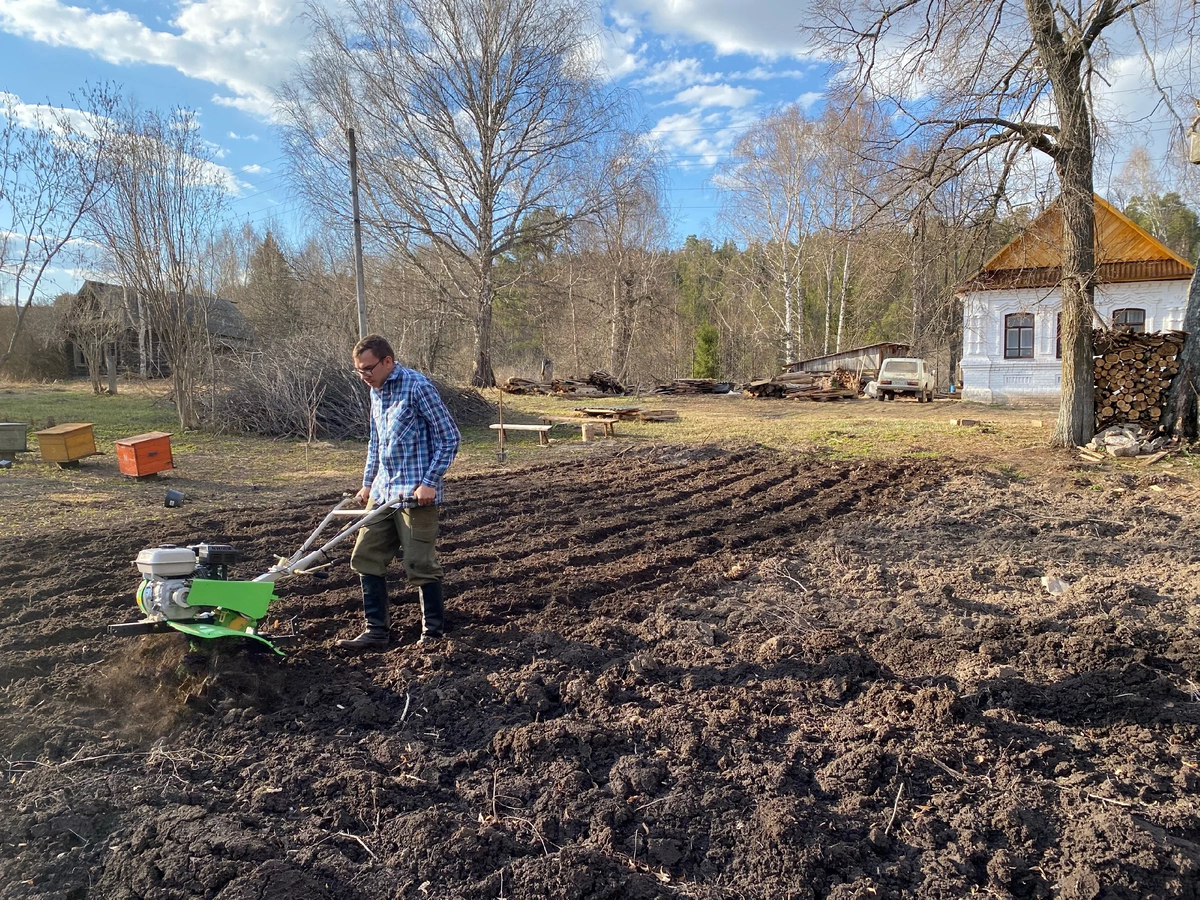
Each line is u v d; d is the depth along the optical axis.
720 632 4.79
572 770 3.20
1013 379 23.66
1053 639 4.34
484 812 2.96
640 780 3.11
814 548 6.72
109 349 26.95
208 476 10.50
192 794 3.00
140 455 9.88
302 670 4.16
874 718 3.67
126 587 5.42
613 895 2.52
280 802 2.98
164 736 3.44
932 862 2.66
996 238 11.90
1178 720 3.54
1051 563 6.18
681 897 2.52
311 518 7.76
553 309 38.53
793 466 11.05
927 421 16.86
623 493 9.39
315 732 3.51
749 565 6.23
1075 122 10.38
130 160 14.41
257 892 2.38
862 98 11.88
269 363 15.66
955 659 4.25
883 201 11.82
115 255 14.80
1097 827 2.78
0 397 24.11
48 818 2.77
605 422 15.20
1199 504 8.09
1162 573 5.87
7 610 5.00
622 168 27.86
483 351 27.70
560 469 11.42
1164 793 3.07
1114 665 4.06
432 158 25.48
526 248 29.50
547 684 4.01
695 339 47.03
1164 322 21.25
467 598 5.32
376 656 4.38
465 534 7.30
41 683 3.88
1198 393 11.00
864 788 3.08
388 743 3.41
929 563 6.26
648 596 5.48
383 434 4.46
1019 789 3.07
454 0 24.44
